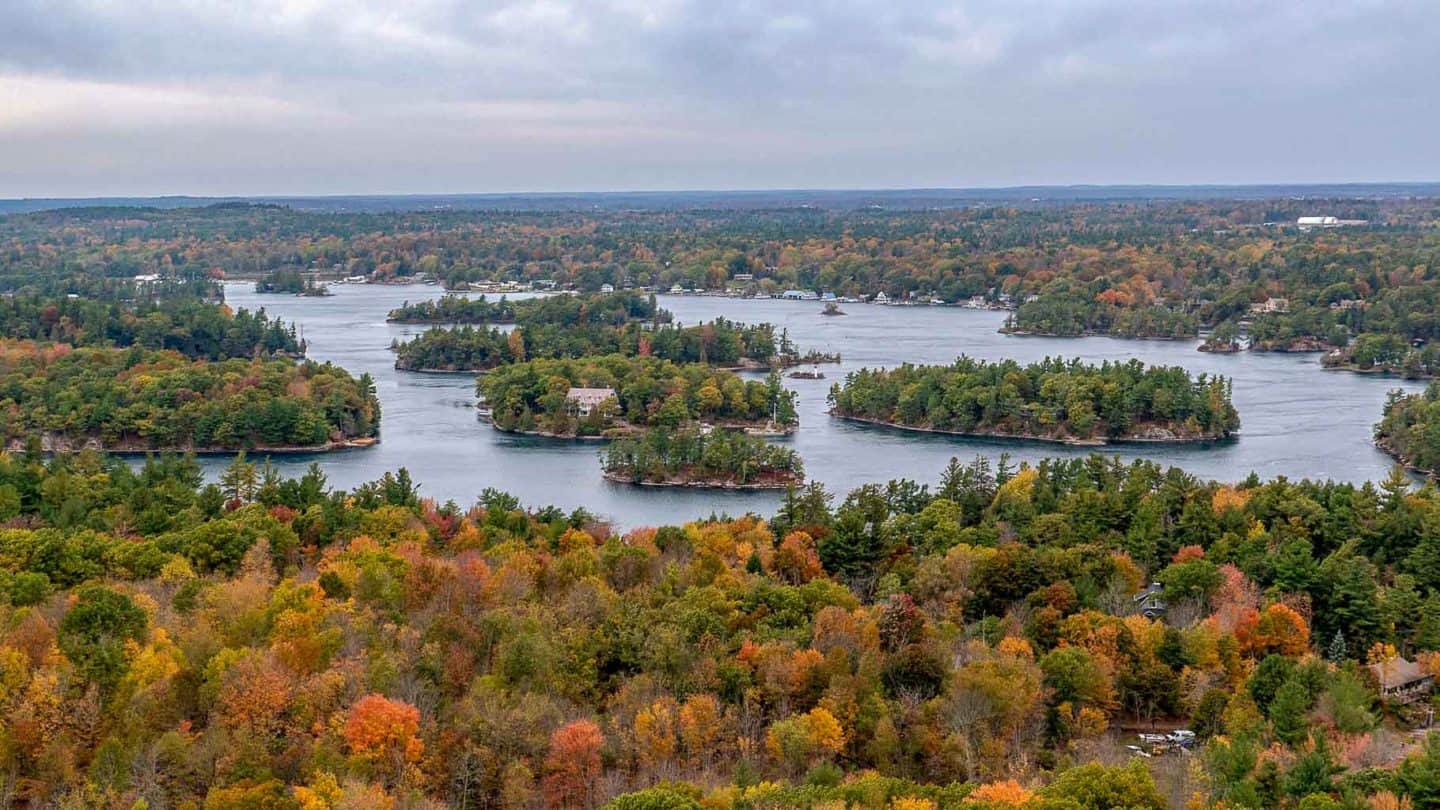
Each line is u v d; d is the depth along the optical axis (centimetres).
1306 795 11038
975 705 13225
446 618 15025
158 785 11425
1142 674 14788
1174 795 11494
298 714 12569
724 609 16112
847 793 11312
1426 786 10688
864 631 14962
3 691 12412
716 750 12925
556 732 12300
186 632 14525
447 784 12025
